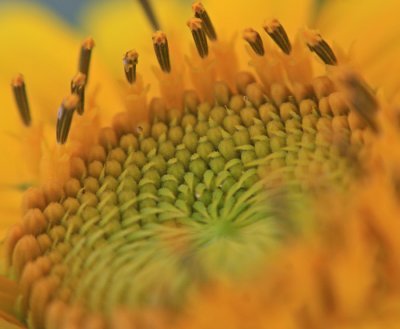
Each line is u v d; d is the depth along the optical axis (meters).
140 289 0.21
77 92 0.23
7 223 0.23
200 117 0.23
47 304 0.21
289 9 0.24
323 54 0.22
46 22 0.25
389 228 0.20
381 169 0.21
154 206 0.22
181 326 0.20
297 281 0.20
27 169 0.23
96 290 0.21
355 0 0.24
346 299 0.20
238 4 0.24
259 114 0.23
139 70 0.24
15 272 0.22
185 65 0.23
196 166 0.23
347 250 0.20
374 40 0.23
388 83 0.23
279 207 0.21
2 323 0.21
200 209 0.22
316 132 0.22
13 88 0.23
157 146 0.23
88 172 0.23
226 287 0.20
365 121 0.21
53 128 0.24
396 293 0.20
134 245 0.21
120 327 0.20
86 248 0.22
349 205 0.20
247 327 0.20
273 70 0.23
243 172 0.22
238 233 0.21
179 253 0.21
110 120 0.23
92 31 0.25
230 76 0.23
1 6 0.25
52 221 0.22
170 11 0.25
